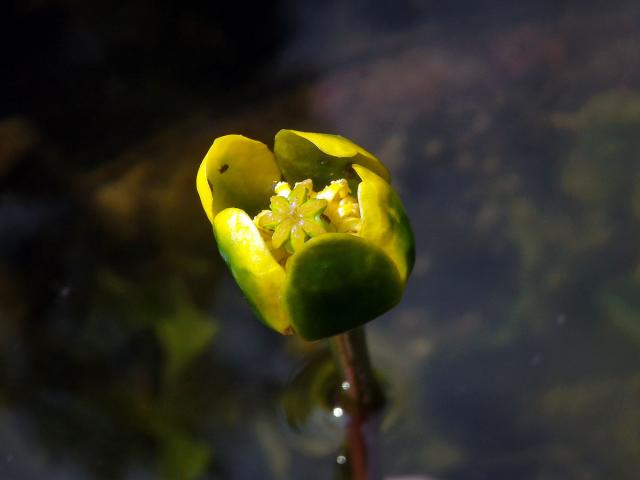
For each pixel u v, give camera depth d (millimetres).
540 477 184
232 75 259
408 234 148
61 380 203
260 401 196
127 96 256
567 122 227
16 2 271
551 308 203
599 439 187
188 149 240
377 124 236
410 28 257
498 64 242
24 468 191
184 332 205
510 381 195
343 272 142
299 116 243
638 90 230
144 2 274
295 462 188
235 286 212
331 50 257
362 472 186
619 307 200
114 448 193
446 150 227
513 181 220
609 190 215
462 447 188
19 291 216
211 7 274
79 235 226
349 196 156
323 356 199
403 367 197
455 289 207
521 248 210
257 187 161
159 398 198
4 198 233
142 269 218
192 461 189
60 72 262
